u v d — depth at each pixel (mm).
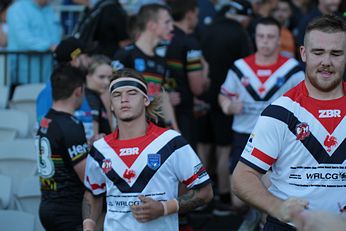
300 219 4035
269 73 9289
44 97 8125
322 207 5062
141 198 5531
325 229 3889
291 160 5090
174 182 5785
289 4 13625
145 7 9062
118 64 8961
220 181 10898
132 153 5723
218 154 11047
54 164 6945
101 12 11195
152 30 8984
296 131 5039
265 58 9312
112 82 5824
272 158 5086
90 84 8523
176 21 10453
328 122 5023
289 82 9250
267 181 5422
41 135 7055
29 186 8289
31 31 12328
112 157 5770
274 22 9234
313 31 4965
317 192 5051
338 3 11062
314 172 5055
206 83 10938
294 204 4500
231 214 10672
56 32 12648
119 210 5730
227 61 10906
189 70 10227
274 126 5047
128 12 14461
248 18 11031
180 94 10219
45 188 7078
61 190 6957
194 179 5758
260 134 5074
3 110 10367
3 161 9047
